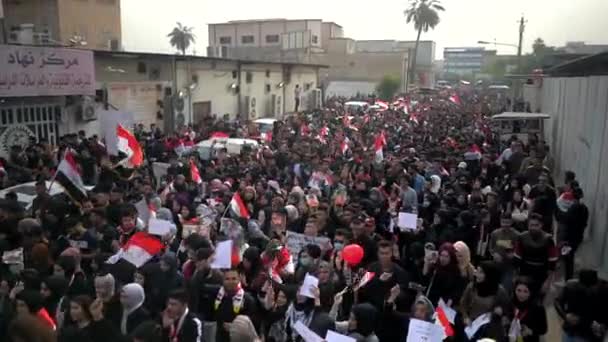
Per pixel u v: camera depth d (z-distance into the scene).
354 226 8.04
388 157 16.14
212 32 68.94
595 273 6.50
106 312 5.79
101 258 7.52
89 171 13.71
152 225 8.36
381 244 6.81
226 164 14.41
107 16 37.28
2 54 17.45
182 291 5.57
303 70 44.12
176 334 5.51
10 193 9.66
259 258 6.98
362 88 63.09
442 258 6.96
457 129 25.25
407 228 9.09
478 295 6.32
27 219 8.04
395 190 11.00
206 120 27.11
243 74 34.59
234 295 6.23
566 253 9.87
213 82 31.48
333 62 68.81
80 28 35.25
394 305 6.33
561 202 10.33
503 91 71.75
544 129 26.86
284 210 9.38
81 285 6.55
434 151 16.84
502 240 8.31
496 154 17.44
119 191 9.89
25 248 7.43
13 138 18.69
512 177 13.21
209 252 6.66
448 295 6.87
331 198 10.80
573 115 17.34
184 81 28.77
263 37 66.56
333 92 63.53
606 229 11.09
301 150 15.79
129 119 15.73
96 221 8.52
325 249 7.89
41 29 33.69
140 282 6.69
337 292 6.85
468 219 9.16
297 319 6.18
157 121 27.00
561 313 6.81
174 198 10.38
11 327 4.65
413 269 8.00
